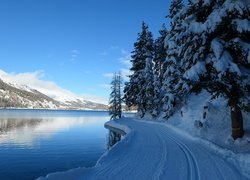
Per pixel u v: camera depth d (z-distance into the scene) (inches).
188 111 1167.0
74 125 2536.9
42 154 981.8
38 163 833.5
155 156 508.1
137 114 2119.8
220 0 569.6
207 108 872.9
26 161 862.5
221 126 778.8
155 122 1587.1
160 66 1968.5
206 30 547.2
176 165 430.6
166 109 1390.3
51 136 1546.5
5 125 2335.1
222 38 573.6
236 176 370.0
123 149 587.5
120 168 403.5
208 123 824.3
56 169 757.9
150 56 1793.8
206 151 576.1
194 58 581.6
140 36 1844.2
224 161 469.4
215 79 555.2
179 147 630.5
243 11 518.9
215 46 540.1
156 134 942.4
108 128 2071.9
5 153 999.0
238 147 592.4
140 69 1863.9
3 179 661.9
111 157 490.6
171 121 1400.1
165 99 1398.9
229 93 573.9
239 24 523.8
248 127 667.4
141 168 405.4
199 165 434.3
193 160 474.9
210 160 476.7
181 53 621.6
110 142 1300.4
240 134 621.3
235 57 562.6
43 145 1197.1
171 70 1337.4
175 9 1455.5
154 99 1713.8
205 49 575.2
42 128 2106.3
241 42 539.8
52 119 3703.3
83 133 1723.7
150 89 1723.7
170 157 499.8
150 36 1829.5
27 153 1000.9
